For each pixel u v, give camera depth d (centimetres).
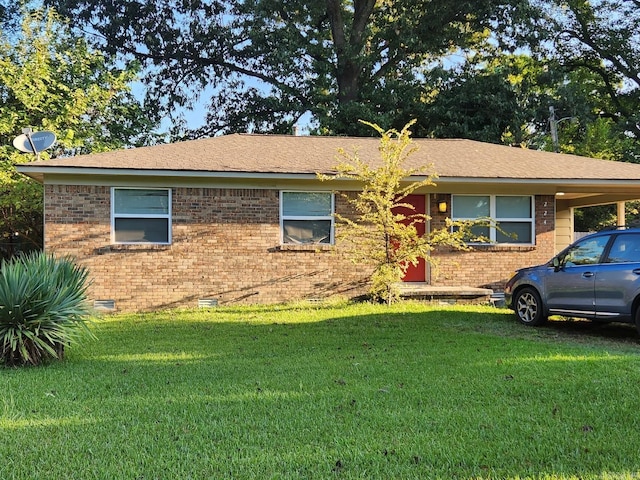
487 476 349
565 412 472
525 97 2462
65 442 409
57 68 1916
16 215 1692
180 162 1229
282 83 2717
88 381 597
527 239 1366
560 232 1670
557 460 372
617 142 2666
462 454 383
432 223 1336
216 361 694
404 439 413
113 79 2073
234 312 1155
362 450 392
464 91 2405
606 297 845
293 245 1267
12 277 687
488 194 1348
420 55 2695
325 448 397
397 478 348
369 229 1166
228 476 352
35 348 695
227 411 481
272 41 2614
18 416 473
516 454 382
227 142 1455
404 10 2589
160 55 2816
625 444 398
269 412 478
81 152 1941
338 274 1288
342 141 1552
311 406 493
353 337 863
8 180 1600
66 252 1186
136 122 2189
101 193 1202
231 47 2777
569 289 898
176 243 1227
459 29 2622
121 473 356
